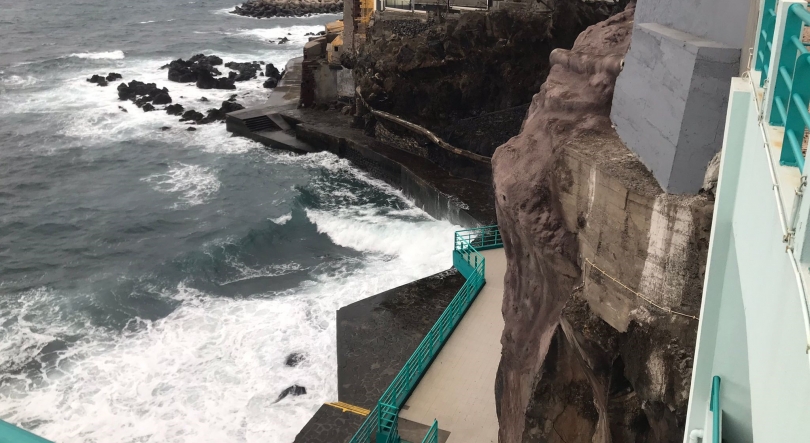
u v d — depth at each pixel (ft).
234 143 132.77
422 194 99.50
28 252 89.45
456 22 104.32
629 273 25.80
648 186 25.13
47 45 237.45
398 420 47.47
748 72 17.06
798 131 10.69
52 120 148.77
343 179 113.50
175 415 57.52
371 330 62.54
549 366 30.96
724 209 16.84
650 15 29.22
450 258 82.33
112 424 56.75
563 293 31.50
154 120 147.84
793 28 12.10
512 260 37.14
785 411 9.07
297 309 72.79
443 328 55.72
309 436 47.80
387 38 120.78
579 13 97.14
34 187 113.29
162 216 100.48
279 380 60.95
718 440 13.79
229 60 217.36
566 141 31.22
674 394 23.76
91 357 65.98
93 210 103.40
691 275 23.41
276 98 152.56
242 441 54.29
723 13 22.86
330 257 86.99
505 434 36.96
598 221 27.55
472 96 102.78
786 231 9.70
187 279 81.10
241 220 98.02
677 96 23.68
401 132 111.86
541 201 32.22
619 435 26.81
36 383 61.98
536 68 98.73
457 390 50.08
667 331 24.12
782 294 9.89
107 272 83.41
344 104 139.33
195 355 65.51
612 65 32.91
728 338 16.55
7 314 73.87
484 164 99.45
